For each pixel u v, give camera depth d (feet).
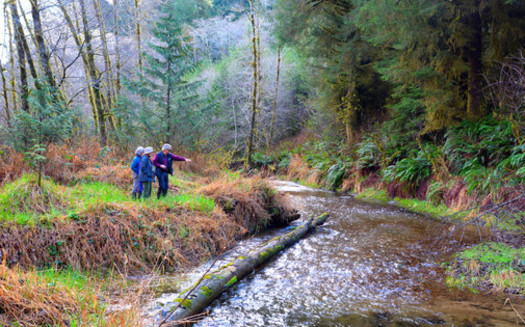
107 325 10.18
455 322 11.93
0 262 14.21
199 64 43.47
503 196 24.11
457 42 31.12
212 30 131.85
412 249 20.61
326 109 61.36
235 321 12.29
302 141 79.46
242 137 87.76
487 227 22.50
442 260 18.51
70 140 32.58
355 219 29.35
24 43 31.37
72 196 20.83
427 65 33.14
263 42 94.32
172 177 33.22
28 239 15.55
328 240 23.07
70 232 16.74
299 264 18.49
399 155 40.88
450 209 28.94
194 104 41.55
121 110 38.68
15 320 10.09
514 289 14.24
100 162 31.07
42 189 19.84
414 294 14.46
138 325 10.20
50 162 26.14
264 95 89.04
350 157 50.60
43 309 10.70
